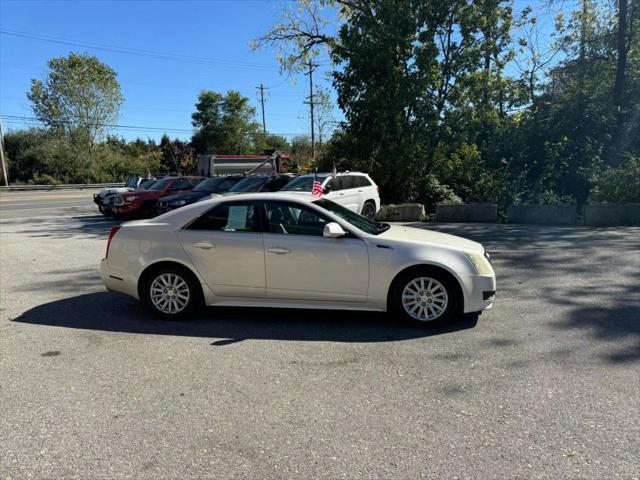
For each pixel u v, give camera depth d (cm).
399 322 545
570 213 1367
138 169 5897
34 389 388
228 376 409
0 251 1095
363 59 1822
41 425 333
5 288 735
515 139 1870
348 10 2188
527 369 410
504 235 1144
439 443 304
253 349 470
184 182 1925
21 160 5297
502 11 1902
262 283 543
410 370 414
